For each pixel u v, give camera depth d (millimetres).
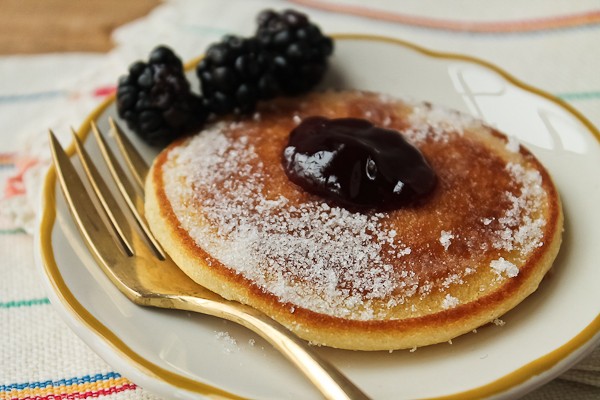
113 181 311
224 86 322
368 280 274
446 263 278
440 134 312
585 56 381
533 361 260
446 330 270
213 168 299
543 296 281
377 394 259
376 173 287
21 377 286
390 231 283
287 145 301
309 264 276
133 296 276
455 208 289
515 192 296
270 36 335
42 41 411
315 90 345
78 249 287
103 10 430
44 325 299
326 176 288
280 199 289
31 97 380
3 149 358
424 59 346
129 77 320
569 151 316
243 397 256
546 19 401
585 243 292
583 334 265
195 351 268
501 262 279
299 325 270
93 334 266
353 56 350
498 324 275
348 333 269
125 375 262
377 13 412
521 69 377
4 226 329
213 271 278
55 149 300
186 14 413
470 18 406
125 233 292
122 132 316
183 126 319
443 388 259
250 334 273
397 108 325
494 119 330
